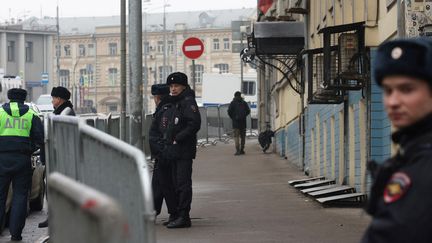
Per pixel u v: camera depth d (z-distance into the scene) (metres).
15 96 15.02
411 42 4.18
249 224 15.93
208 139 55.41
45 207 20.73
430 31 12.52
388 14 16.25
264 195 21.72
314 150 28.02
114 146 7.61
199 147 47.53
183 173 15.44
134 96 29.23
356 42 17.56
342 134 22.30
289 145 36.50
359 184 19.56
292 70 33.84
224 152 42.56
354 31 18.00
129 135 30.52
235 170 31.00
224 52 176.12
